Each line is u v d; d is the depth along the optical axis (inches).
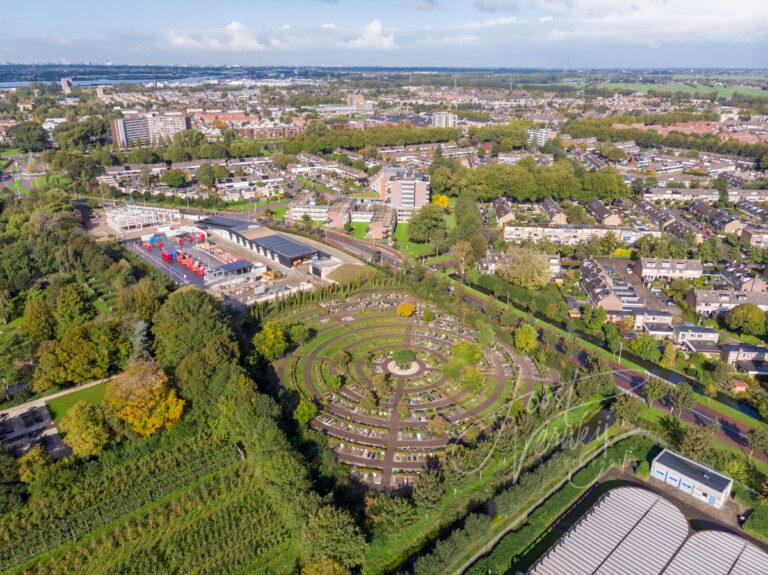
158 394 5787.4
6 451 5265.8
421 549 4795.8
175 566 4581.7
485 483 5482.3
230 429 5984.3
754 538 4884.4
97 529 4926.2
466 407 6678.2
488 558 4640.8
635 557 4520.2
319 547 4407.0
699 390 7126.0
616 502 5103.3
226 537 4827.8
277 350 7495.1
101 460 5531.5
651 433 6205.7
